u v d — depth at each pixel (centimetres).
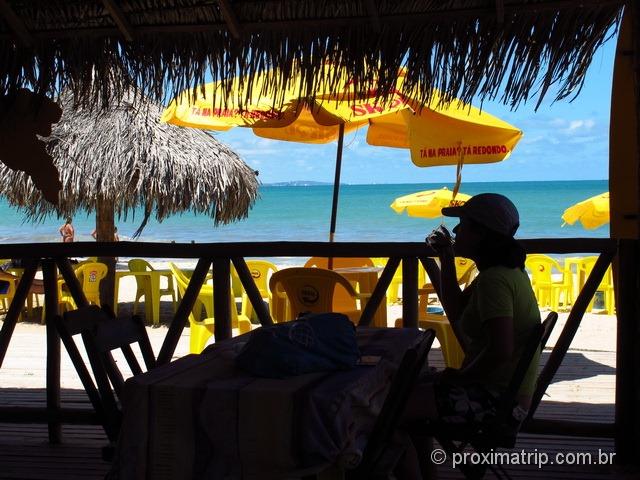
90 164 953
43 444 446
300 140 794
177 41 366
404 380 257
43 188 424
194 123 674
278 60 359
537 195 6469
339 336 276
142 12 356
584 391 589
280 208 5772
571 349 783
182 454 251
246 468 247
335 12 349
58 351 445
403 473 300
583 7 330
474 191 8169
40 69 384
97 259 1042
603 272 403
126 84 379
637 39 355
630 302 396
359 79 356
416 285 442
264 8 350
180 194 984
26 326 965
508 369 296
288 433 243
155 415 254
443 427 295
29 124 411
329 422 241
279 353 264
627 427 399
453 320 343
